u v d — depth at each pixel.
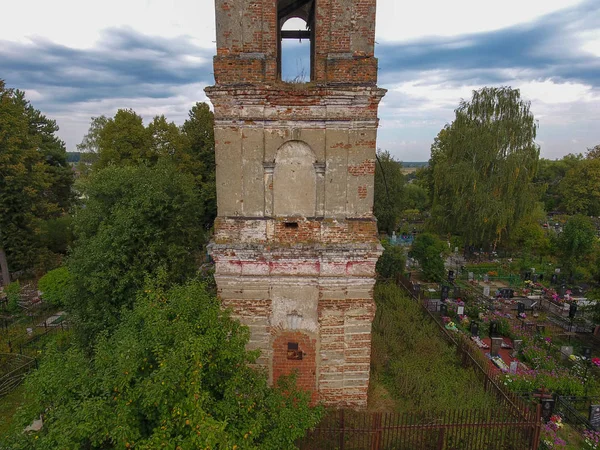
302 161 11.04
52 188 38.00
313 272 11.44
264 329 11.76
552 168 84.88
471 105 34.50
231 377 8.54
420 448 10.55
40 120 38.47
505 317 22.03
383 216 43.41
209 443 6.62
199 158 35.97
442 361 14.51
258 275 11.41
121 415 7.00
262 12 10.35
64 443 6.58
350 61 10.48
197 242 18.88
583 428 12.65
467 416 10.76
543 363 16.38
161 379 6.97
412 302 20.27
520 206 33.16
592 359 17.64
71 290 16.08
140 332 8.92
